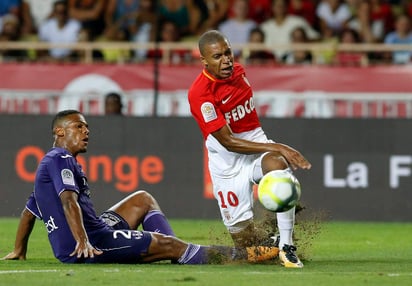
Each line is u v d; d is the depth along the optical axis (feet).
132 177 193.57
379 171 193.06
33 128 193.57
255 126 113.50
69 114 103.81
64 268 96.43
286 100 201.98
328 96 201.77
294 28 226.17
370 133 192.85
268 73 202.18
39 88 203.21
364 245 139.33
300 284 84.17
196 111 109.70
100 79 202.80
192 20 232.12
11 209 193.36
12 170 193.67
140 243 101.19
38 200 101.65
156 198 193.16
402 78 201.46
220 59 107.14
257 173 107.04
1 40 230.68
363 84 201.77
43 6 239.91
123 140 193.47
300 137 192.44
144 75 202.18
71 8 235.61
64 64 203.31
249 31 230.89
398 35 230.89
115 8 234.38
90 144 193.16
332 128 192.75
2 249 127.54
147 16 231.71
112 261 101.76
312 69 202.18
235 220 112.47
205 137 112.78
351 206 192.75
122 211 108.27
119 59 222.48
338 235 158.51
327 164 192.54
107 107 198.18
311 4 232.94
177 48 207.92
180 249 101.86
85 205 101.19
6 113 193.47
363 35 230.89
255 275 90.58
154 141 193.67
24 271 93.40
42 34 234.99
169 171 193.67
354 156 192.75
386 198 192.95
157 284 83.35
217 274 91.04
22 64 203.31
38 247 129.90
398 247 136.15
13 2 238.68
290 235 100.73
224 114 110.93
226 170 111.45
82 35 227.20
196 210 193.47
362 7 231.71
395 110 201.46
